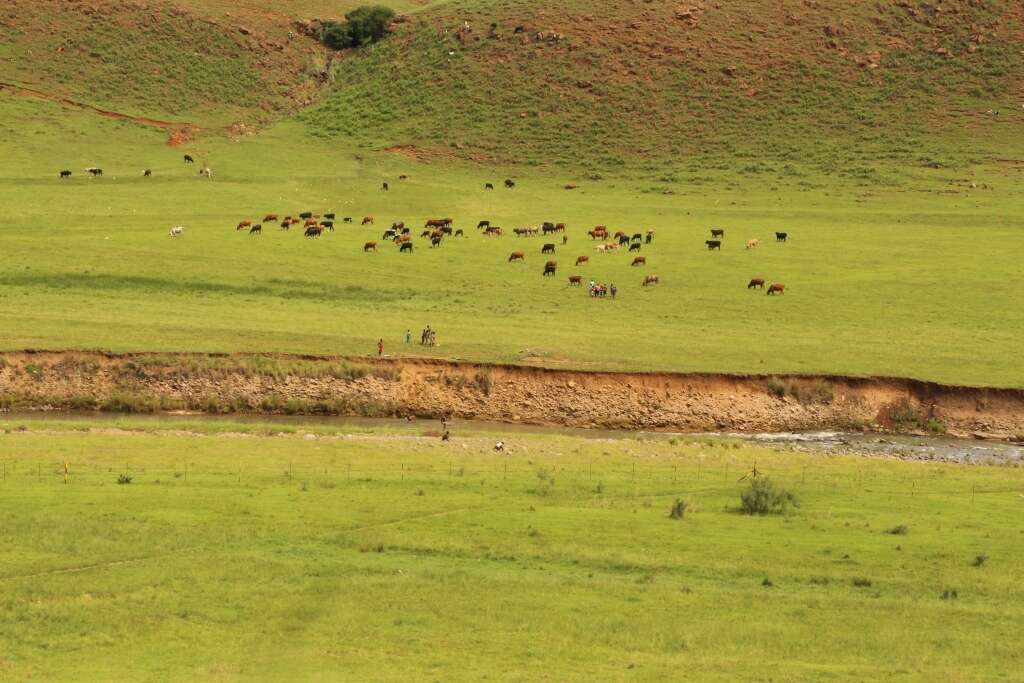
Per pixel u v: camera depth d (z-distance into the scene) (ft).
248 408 200.23
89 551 114.62
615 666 93.20
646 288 280.51
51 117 467.11
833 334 241.14
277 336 223.92
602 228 341.62
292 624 100.17
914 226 358.43
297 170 438.81
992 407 204.33
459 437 176.86
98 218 340.39
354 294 270.26
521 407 202.28
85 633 97.71
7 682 87.45
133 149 448.24
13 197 360.28
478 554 118.62
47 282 269.44
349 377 204.74
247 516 127.44
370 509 131.85
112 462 151.33
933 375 211.61
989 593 112.37
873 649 98.27
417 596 106.42
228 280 277.23
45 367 203.41
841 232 350.02
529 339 229.25
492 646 96.58
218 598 105.09
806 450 185.16
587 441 178.09
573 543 122.11
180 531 121.39
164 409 199.00
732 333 240.12
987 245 330.13
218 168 431.43
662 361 214.90
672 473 157.58
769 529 129.59
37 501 130.11
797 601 108.68
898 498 146.41
